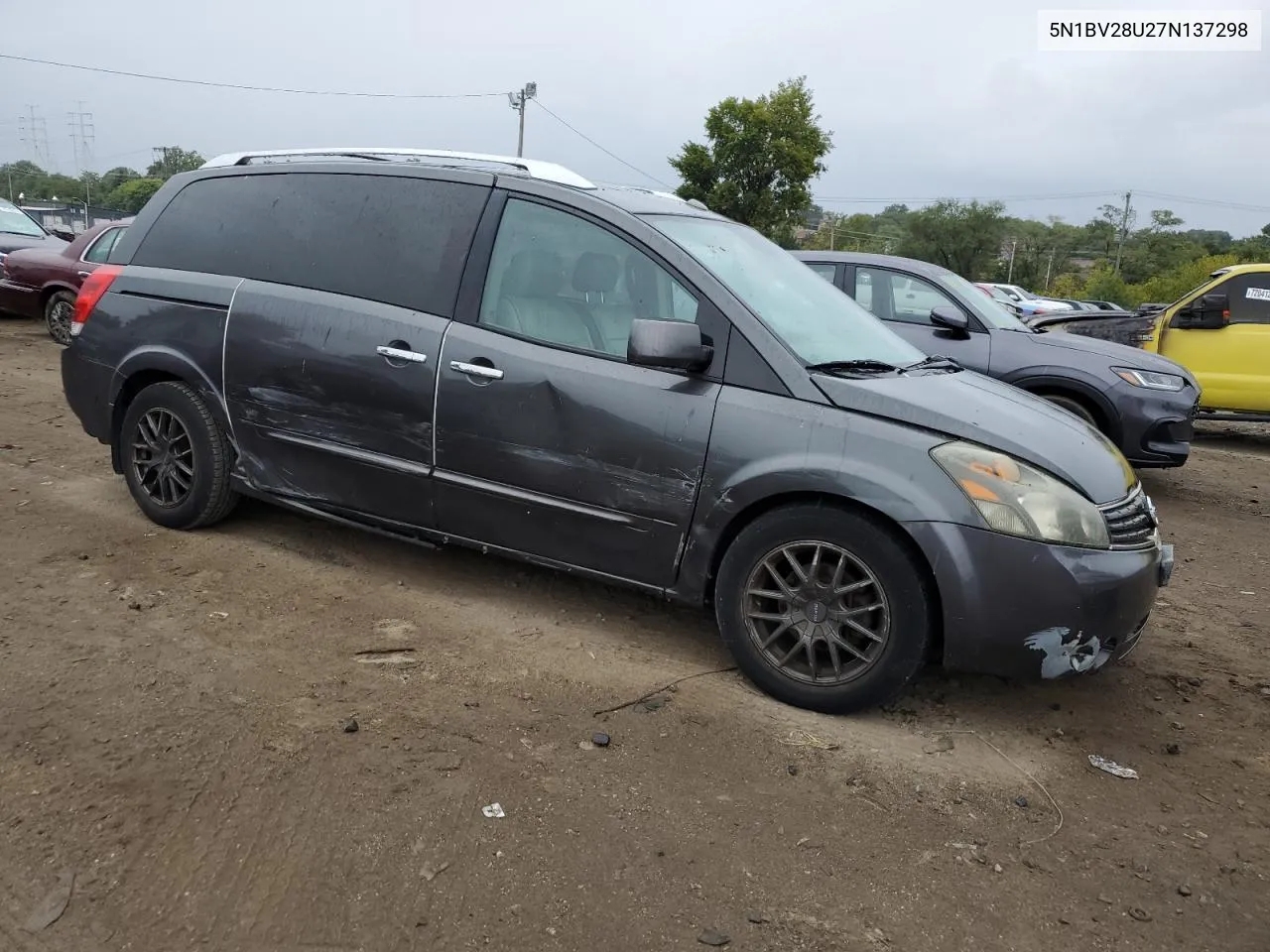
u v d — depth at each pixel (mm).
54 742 2967
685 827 2773
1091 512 3256
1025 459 3283
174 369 4652
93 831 2584
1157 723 3627
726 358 3557
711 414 3504
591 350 3756
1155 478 8438
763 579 3518
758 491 3420
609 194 4051
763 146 37781
